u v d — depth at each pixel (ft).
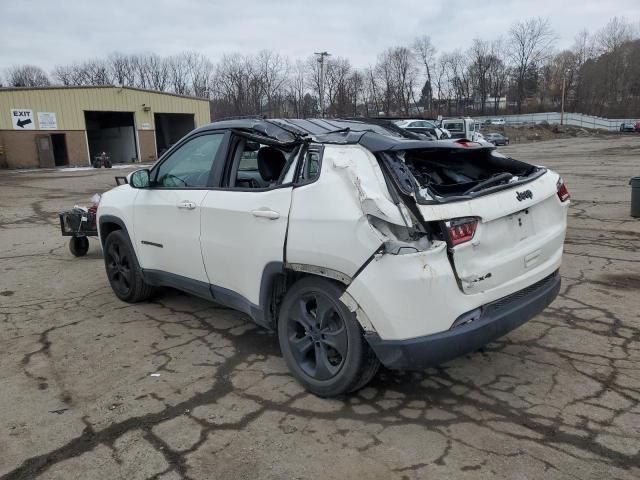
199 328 14.87
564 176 53.72
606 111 305.12
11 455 9.21
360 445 9.27
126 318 15.78
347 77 251.60
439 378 11.61
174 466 8.83
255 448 9.26
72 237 24.02
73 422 10.20
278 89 234.58
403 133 13.35
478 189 10.42
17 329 15.10
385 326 9.29
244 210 11.66
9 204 46.78
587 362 12.14
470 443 9.21
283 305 11.30
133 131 122.21
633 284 17.69
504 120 247.70
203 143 13.96
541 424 9.73
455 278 9.29
